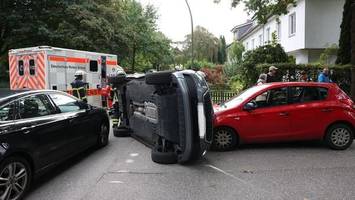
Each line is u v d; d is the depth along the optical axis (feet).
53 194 18.30
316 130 27.20
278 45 64.44
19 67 45.16
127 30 87.71
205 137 22.40
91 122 26.43
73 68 46.98
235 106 27.32
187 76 22.45
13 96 19.16
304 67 51.39
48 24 81.71
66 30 75.82
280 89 27.68
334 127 27.30
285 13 54.70
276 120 27.04
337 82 51.16
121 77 32.01
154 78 22.99
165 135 23.18
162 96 23.08
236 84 73.05
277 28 93.97
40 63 43.60
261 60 61.67
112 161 24.54
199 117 22.00
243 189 18.69
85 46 76.74
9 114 18.25
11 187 16.96
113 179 20.54
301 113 27.17
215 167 22.76
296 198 17.35
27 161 18.20
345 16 57.26
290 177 20.59
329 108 27.32
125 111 32.81
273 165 23.12
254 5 54.44
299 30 77.05
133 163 23.94
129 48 88.99
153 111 25.03
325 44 74.08
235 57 124.77
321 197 17.46
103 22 79.36
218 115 26.86
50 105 21.88
